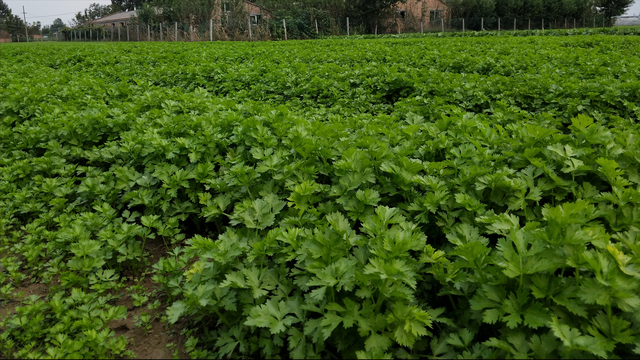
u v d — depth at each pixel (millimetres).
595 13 52000
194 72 10602
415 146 4031
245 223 3053
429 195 3020
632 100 6316
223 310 2684
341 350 2404
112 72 12234
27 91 7879
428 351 2395
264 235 3244
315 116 6379
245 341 2465
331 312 2256
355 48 15711
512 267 2168
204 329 2715
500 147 3881
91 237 3727
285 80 8961
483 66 9820
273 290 2648
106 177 4312
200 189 4008
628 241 2553
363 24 37312
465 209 3092
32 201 4289
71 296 2926
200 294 2432
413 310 2205
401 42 19469
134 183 4164
